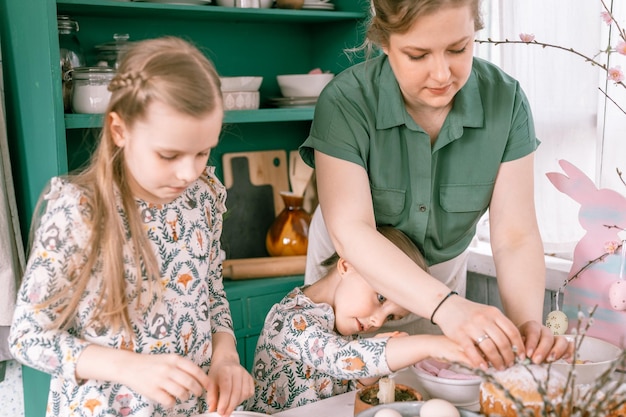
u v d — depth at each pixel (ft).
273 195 9.87
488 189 5.28
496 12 8.07
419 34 4.19
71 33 7.73
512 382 3.69
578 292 5.57
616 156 7.04
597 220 5.45
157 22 8.91
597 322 5.44
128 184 4.18
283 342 4.83
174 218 4.37
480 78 5.28
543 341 4.06
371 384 4.95
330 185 4.95
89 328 4.08
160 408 4.26
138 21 8.78
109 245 3.95
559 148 7.67
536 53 7.68
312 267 6.31
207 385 3.81
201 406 4.49
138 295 4.10
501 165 5.27
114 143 4.04
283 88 9.00
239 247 9.63
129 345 4.14
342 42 9.61
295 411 4.41
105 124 4.00
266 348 4.99
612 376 4.52
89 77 7.25
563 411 3.24
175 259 4.34
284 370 5.00
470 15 4.23
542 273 4.92
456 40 4.20
